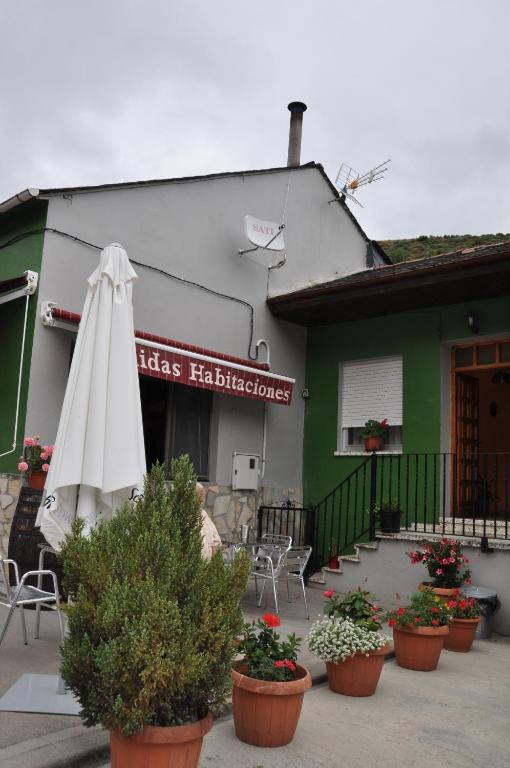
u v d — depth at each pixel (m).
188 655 2.61
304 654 5.12
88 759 3.09
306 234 10.96
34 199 7.28
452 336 8.98
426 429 9.01
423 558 6.80
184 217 8.85
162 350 7.55
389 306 9.32
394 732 3.81
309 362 10.52
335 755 3.46
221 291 9.27
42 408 6.99
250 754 3.43
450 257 9.19
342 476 9.83
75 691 2.74
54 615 5.91
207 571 2.93
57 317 7.00
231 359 8.85
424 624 5.16
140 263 8.20
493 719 4.11
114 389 4.14
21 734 3.23
